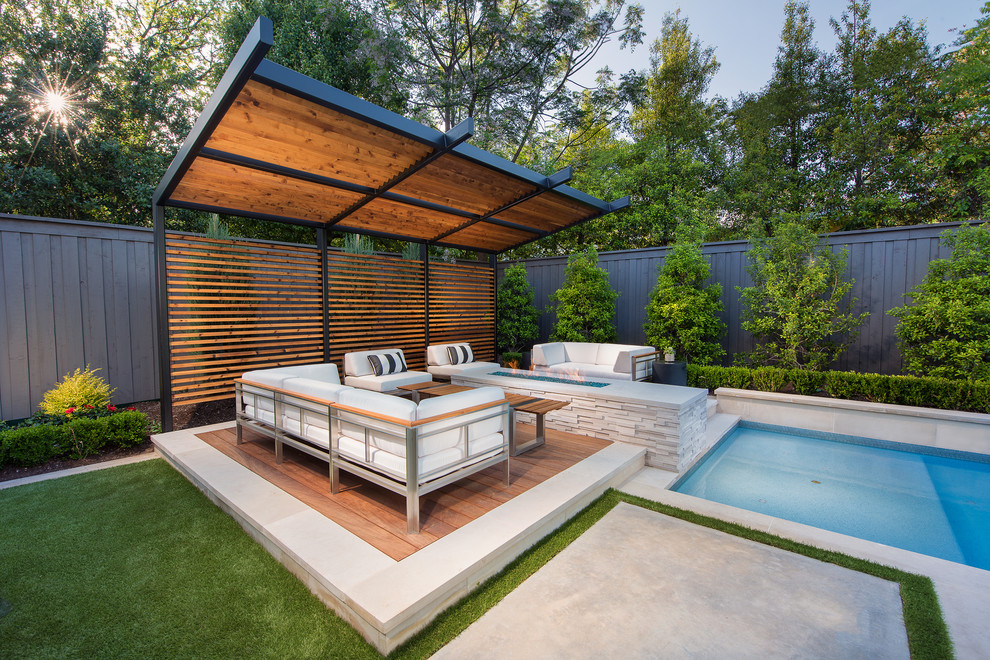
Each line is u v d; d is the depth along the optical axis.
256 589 2.31
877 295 6.42
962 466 4.68
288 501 3.08
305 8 10.34
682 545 2.81
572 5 13.31
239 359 5.64
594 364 7.55
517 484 3.38
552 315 10.09
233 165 4.43
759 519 3.17
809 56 13.70
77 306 5.64
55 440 4.21
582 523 3.10
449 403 2.82
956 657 1.87
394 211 6.38
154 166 10.03
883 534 3.28
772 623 2.09
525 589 2.35
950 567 2.58
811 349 6.45
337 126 3.98
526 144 16.42
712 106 15.62
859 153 12.09
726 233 14.05
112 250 5.92
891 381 5.45
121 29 11.60
